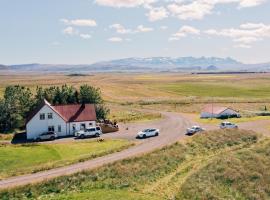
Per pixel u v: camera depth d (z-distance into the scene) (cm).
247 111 14675
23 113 11756
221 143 8781
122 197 5450
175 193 5819
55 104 12294
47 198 5334
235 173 6794
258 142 9138
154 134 9669
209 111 13225
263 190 6406
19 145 8494
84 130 10131
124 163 6769
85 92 12775
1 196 5272
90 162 6844
